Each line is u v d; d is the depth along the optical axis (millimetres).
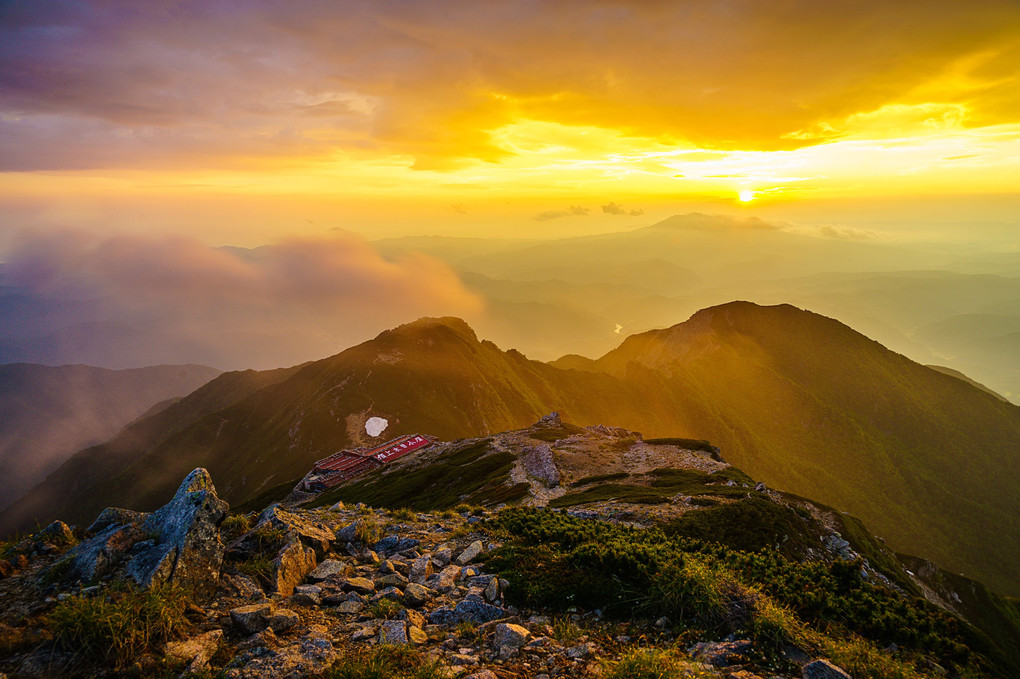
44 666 7426
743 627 10023
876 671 9164
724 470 60438
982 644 23312
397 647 8992
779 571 13391
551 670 8734
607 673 8367
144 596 8883
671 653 9016
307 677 7941
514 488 61875
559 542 14977
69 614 7867
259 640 8812
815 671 8617
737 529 37344
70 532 11539
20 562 10266
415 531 17750
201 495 12195
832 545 42156
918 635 11211
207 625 9156
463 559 14375
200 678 7609
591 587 11617
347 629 9906
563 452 76062
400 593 11633
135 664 7734
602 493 51656
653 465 66938
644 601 10984
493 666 8781
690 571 11148
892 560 61406
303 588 11266
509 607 11297
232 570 11180
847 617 11508
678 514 38906
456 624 10516
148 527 11531
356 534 15477
